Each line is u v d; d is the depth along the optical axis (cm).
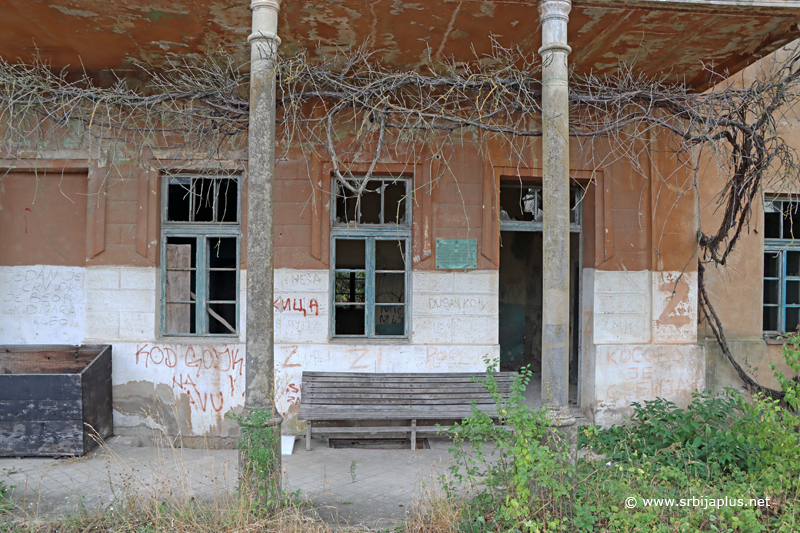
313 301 639
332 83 511
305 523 390
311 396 606
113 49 557
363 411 593
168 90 586
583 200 698
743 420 498
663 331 670
